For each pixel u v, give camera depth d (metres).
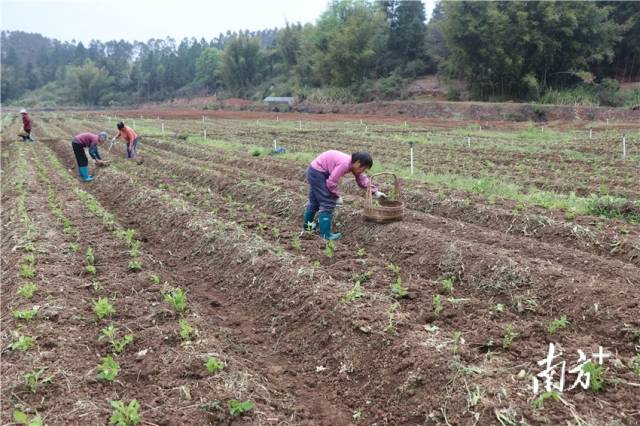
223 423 3.92
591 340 4.73
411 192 10.49
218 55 87.00
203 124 38.00
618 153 18.09
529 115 39.75
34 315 5.37
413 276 6.70
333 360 4.99
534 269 6.09
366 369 4.72
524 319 5.39
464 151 19.11
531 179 12.91
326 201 7.92
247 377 4.46
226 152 18.33
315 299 5.71
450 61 51.72
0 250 7.82
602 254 7.31
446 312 5.35
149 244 8.67
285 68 78.12
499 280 6.14
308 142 23.02
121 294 6.15
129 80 102.75
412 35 63.25
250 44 80.38
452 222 8.41
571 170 14.47
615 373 4.14
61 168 15.60
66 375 4.36
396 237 7.70
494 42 47.31
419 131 29.66
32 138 25.28
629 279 6.11
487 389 3.95
